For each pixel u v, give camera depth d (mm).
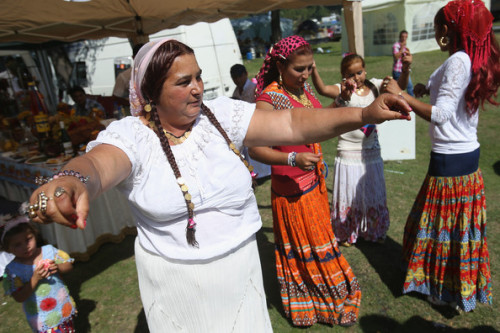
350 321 2525
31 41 5039
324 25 36469
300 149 2250
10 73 10289
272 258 3547
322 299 2512
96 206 4074
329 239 2396
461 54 2094
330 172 5473
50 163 3967
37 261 2410
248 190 1374
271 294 3018
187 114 1200
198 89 1175
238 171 1312
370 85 3205
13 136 4953
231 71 5523
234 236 1353
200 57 8445
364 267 3209
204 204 1265
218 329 1417
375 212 3359
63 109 4480
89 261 3928
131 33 5070
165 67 1129
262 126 1310
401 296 2807
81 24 4184
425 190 2525
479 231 2342
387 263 3232
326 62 18156
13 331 2996
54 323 2479
